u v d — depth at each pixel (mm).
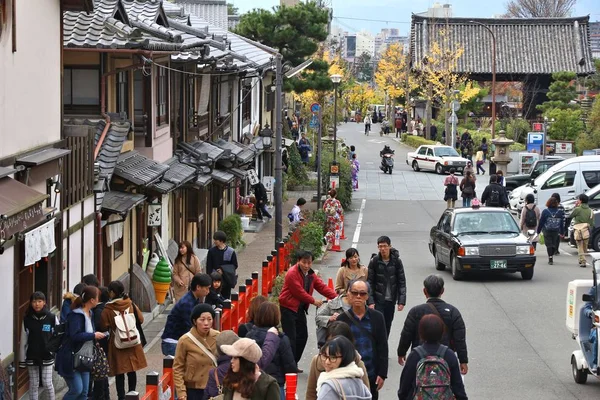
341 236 40656
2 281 15031
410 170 74375
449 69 86812
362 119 147750
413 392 10945
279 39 59844
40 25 17594
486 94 93188
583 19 92500
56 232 18219
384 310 18344
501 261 28844
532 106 91250
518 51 91312
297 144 67250
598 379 17609
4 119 15312
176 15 33094
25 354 15750
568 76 78312
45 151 17281
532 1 137250
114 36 21906
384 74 120188
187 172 29062
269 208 49250
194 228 35219
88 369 14422
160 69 28344
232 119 43875
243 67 39094
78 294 15586
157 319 24109
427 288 13055
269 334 12000
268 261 25391
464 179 50219
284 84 60656
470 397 16375
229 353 9531
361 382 9711
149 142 26938
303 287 17625
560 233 32969
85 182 20109
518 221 45750
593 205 40125
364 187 63344
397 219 48125
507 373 18141
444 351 10906
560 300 25984
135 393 10758
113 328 15102
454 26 93938
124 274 24438
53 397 15508
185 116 32812
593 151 59781
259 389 9617
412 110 114688
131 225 25219
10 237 13375
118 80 25312
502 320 23281
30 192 14555
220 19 60125
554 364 18906
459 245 29047
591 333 16531
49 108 18281
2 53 15133
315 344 20906
